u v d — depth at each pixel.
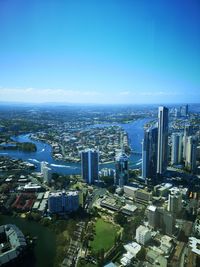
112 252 198.38
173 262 183.62
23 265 199.62
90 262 191.00
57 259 198.25
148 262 187.00
